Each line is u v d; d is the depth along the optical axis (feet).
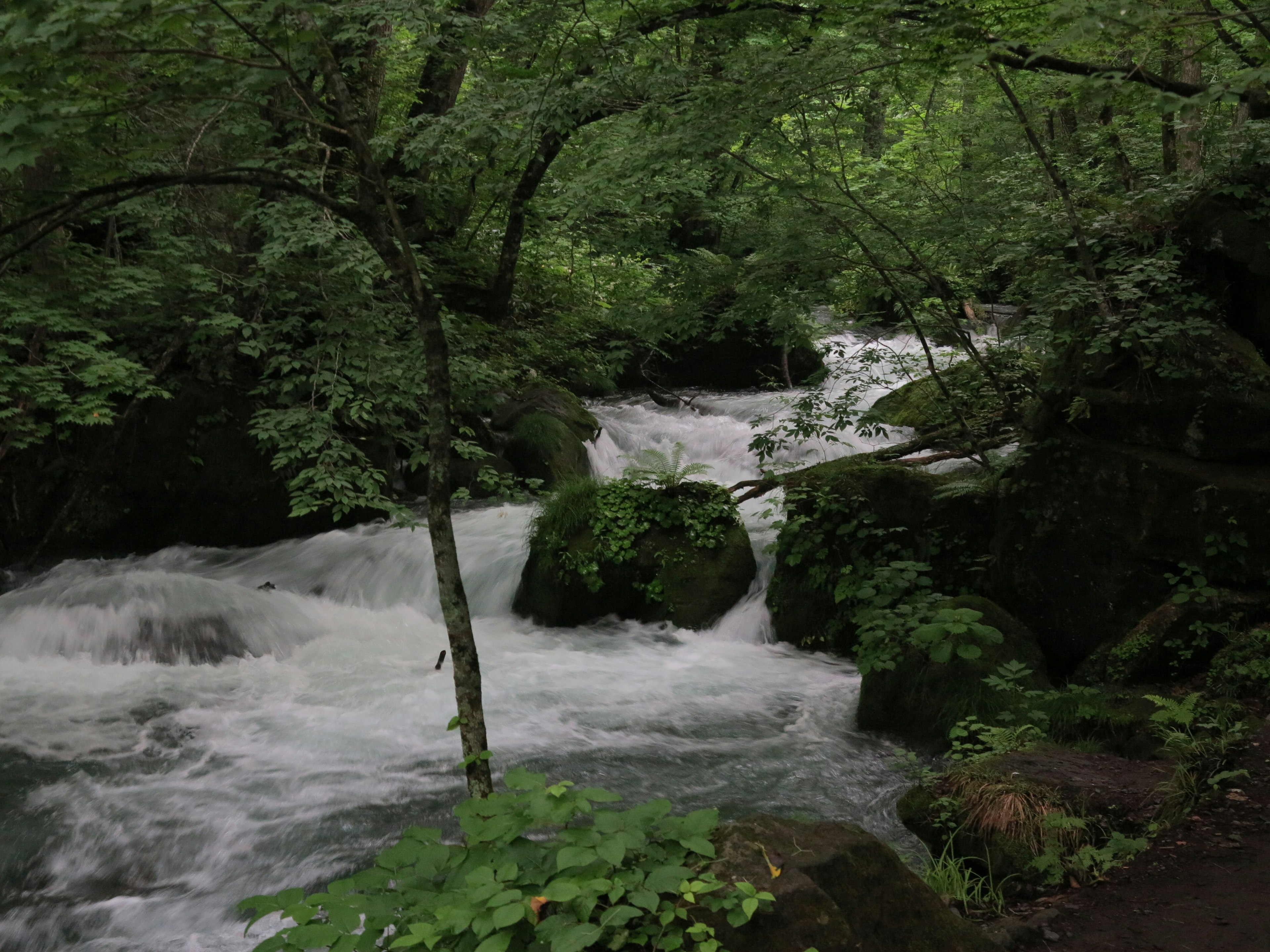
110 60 12.64
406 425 43.60
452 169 44.39
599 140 30.96
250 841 19.47
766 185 29.84
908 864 17.28
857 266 29.35
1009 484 26.73
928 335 32.40
